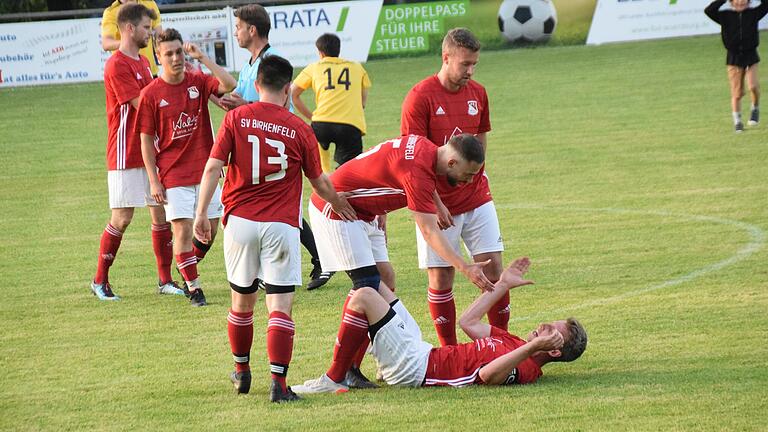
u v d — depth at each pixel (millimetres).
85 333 15523
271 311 12070
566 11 55312
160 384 12758
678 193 24734
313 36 52188
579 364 12945
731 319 14664
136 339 15117
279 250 12016
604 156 30109
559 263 18969
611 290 16859
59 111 43188
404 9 53781
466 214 14148
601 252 19641
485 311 12617
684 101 38625
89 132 38281
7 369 13633
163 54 16719
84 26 50812
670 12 54969
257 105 12102
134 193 17562
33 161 33281
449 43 13828
